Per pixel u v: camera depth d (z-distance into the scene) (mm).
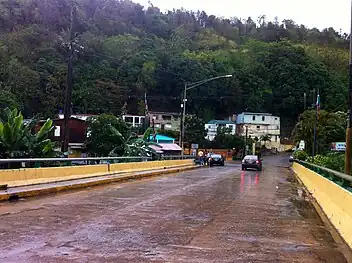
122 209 11828
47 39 68312
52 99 62094
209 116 95812
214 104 96375
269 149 97125
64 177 18469
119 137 37062
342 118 59125
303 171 28562
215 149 86750
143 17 93875
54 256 6578
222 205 13531
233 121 98000
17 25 70688
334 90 85500
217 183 22953
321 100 84938
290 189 21141
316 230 9883
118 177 23188
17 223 9180
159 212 11516
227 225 9906
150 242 7820
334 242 8617
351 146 16031
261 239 8516
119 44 76688
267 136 95312
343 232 9312
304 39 123125
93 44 70812
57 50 67562
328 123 57250
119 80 73812
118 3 91625
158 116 85250
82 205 12383
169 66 79375
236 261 6711
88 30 73375
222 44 104250
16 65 61719
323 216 12219
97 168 22266
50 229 8625
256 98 94500
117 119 43438
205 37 104688
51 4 70062
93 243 7559
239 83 94188
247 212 12156
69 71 24375
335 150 48312
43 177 16781
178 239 8172
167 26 98312
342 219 9961
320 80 87812
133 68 76500
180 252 7156
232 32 120375
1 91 56406
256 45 103312
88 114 65188
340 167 32750
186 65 79500
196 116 90188
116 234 8398
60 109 62281
